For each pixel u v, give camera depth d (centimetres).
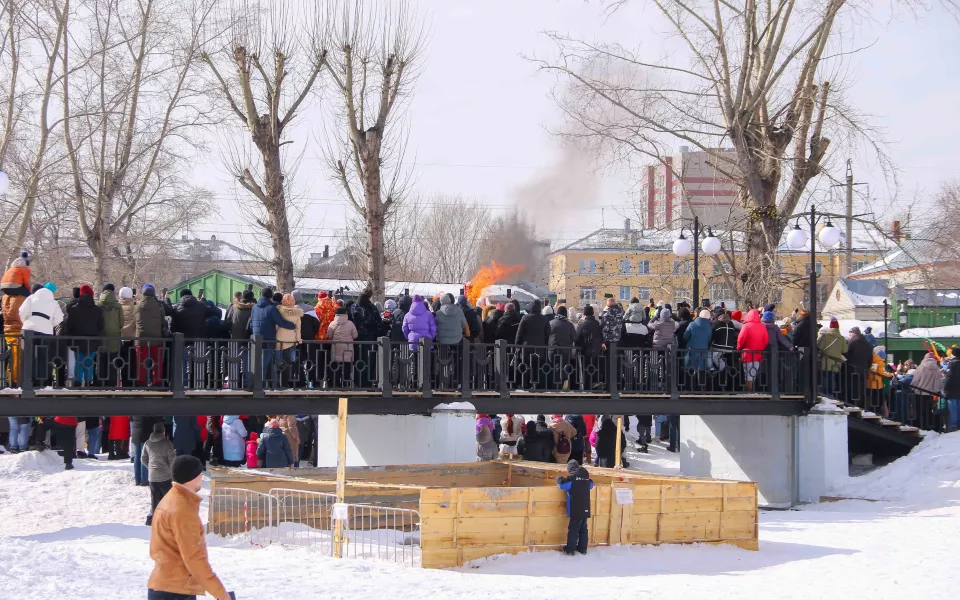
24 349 1482
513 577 1170
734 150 2950
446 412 1769
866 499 2006
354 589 1008
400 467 1655
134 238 3709
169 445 1577
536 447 2095
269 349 1658
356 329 1753
